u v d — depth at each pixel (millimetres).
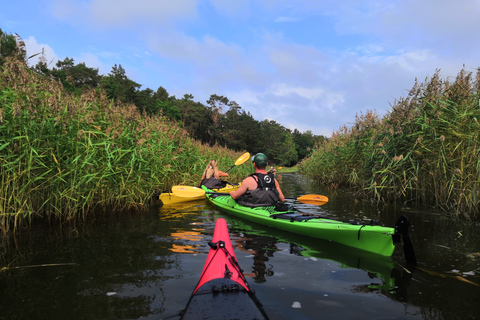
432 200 5371
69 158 4105
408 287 2039
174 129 7645
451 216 4430
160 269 2383
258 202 4305
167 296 1917
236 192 4523
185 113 66188
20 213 3770
